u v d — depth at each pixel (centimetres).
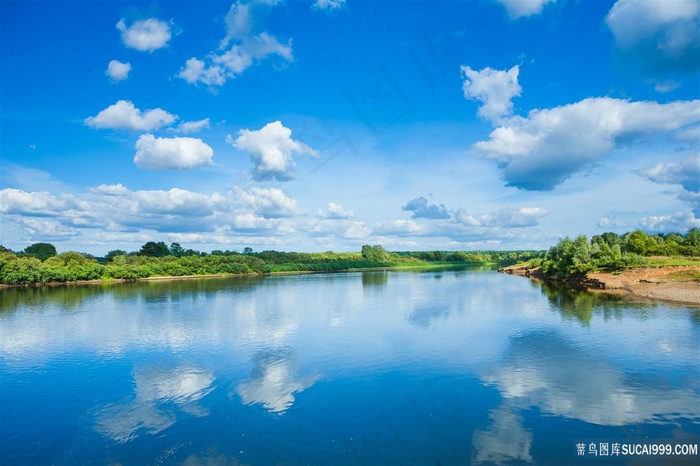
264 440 1931
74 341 3984
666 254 9494
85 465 1780
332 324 4534
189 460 1783
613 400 2256
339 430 2002
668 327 3856
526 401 2273
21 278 10312
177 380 2784
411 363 2989
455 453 1767
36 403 2439
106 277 12175
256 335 4050
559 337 3616
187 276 14250
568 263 9294
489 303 5841
